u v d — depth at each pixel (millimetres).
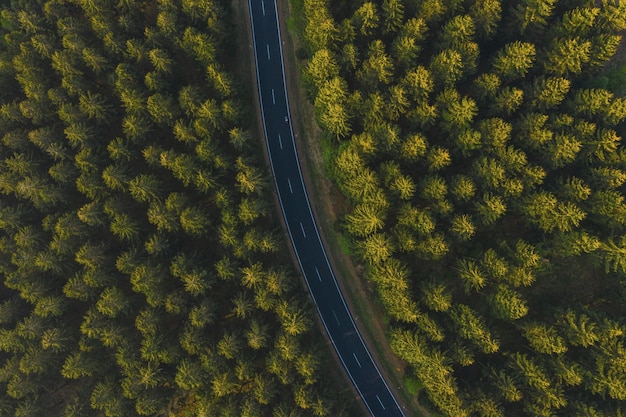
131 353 51531
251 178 51312
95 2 52656
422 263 54406
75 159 52562
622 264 46812
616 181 46500
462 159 52406
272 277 50438
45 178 53500
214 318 52438
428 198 50656
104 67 53781
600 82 49625
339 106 49094
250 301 51469
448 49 47969
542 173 47531
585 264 53812
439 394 51156
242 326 54438
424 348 50375
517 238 52250
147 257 53062
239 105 54188
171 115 52500
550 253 50375
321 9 49781
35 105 52812
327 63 49531
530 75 50688
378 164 53219
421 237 50875
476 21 48938
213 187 52125
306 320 52062
